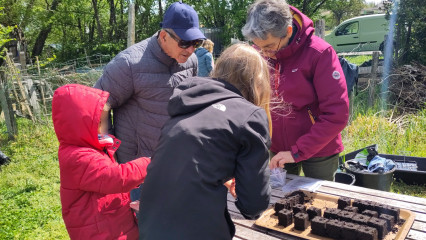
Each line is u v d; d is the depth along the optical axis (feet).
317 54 7.02
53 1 67.72
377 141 16.43
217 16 62.54
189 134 4.22
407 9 26.20
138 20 69.77
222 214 4.25
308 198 6.88
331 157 8.02
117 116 7.70
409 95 21.33
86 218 5.59
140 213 4.50
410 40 27.12
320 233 5.56
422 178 12.73
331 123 6.96
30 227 12.21
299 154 7.16
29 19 61.05
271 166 7.46
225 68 4.69
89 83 29.50
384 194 6.75
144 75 7.12
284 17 6.55
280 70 7.48
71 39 76.69
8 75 25.11
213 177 4.15
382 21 44.06
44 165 18.30
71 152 5.44
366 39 45.01
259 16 6.62
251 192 4.22
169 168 4.26
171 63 7.38
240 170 4.25
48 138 22.90
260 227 5.98
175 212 4.14
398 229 5.59
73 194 5.57
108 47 63.16
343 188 7.15
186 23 6.79
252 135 4.16
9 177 17.01
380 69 24.13
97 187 5.40
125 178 5.42
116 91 7.12
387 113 20.58
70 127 5.41
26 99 25.48
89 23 78.59
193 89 4.55
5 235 11.62
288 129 7.80
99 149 5.73
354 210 6.02
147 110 7.36
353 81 12.19
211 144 4.15
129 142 7.64
